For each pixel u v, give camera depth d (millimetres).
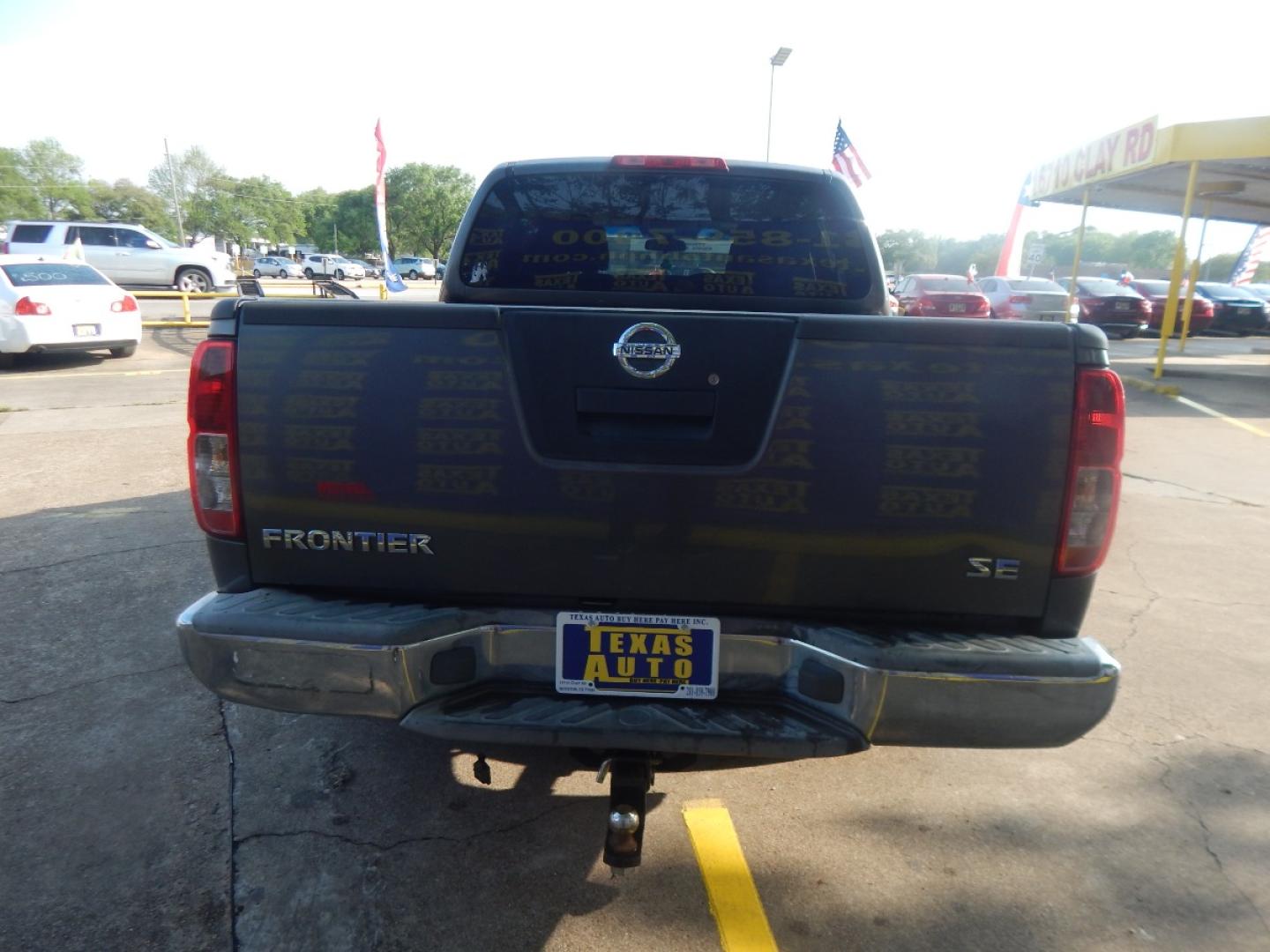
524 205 3260
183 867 2518
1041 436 2074
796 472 2107
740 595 2176
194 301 22984
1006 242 22391
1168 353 18781
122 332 13250
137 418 9305
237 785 2930
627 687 2221
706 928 2336
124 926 2293
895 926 2365
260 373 2176
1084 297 21641
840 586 2154
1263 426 10258
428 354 2127
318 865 2547
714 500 2121
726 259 3271
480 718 2125
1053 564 2121
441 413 2137
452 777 3006
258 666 2158
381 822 2750
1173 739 3387
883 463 2094
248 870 2516
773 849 2680
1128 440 9398
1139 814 2896
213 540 2281
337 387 2154
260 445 2195
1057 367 2068
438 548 2195
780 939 2303
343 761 3084
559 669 2223
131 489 6488
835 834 2762
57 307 12586
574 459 2129
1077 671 2053
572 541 2160
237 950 2225
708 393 2104
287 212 103438
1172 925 2396
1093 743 3348
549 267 3312
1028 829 2811
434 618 2170
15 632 4020
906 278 20828
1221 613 4688
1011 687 2057
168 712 3369
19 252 22141
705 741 2090
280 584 2289
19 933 2256
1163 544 5918
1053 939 2334
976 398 2070
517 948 2252
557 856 2611
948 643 2100
